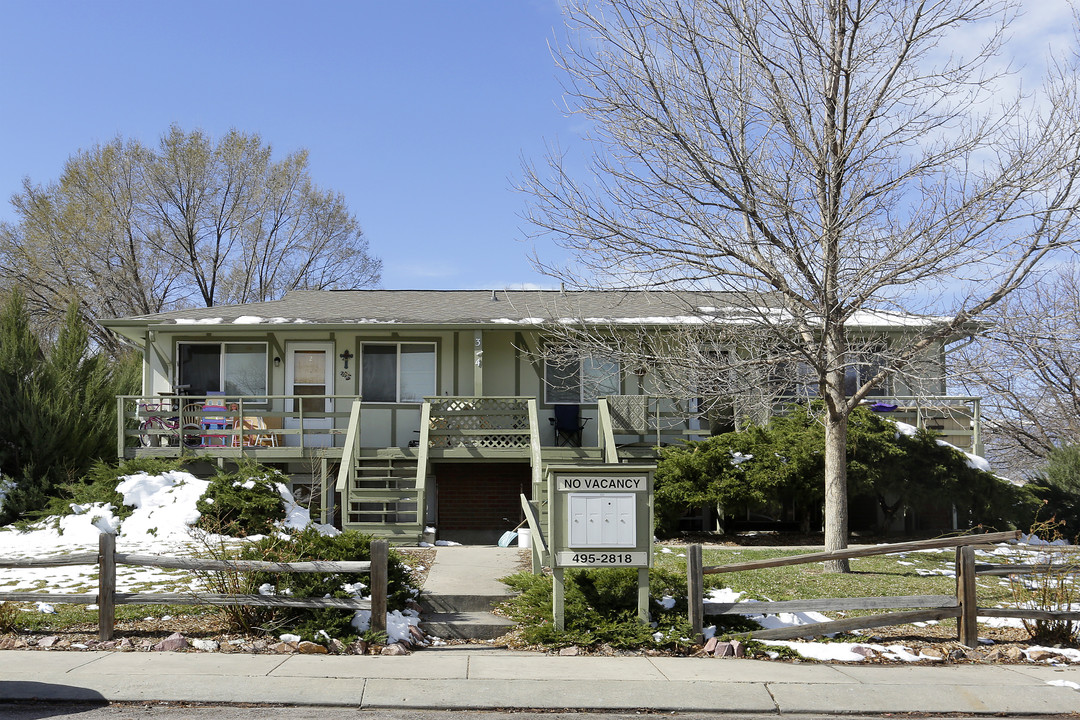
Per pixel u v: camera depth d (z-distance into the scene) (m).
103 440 19.56
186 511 14.38
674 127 12.60
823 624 9.23
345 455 16.38
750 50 12.70
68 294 33.59
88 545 13.24
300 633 8.86
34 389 18.48
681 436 19.16
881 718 7.16
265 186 38.00
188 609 9.73
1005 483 17.06
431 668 8.11
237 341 20.19
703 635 9.18
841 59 12.41
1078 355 18.59
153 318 19.97
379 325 19.25
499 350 20.22
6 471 18.33
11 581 10.70
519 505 19.31
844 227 12.27
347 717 6.83
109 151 35.41
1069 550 13.00
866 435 16.45
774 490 16.22
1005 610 9.37
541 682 7.73
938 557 14.42
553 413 19.98
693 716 7.09
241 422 18.36
